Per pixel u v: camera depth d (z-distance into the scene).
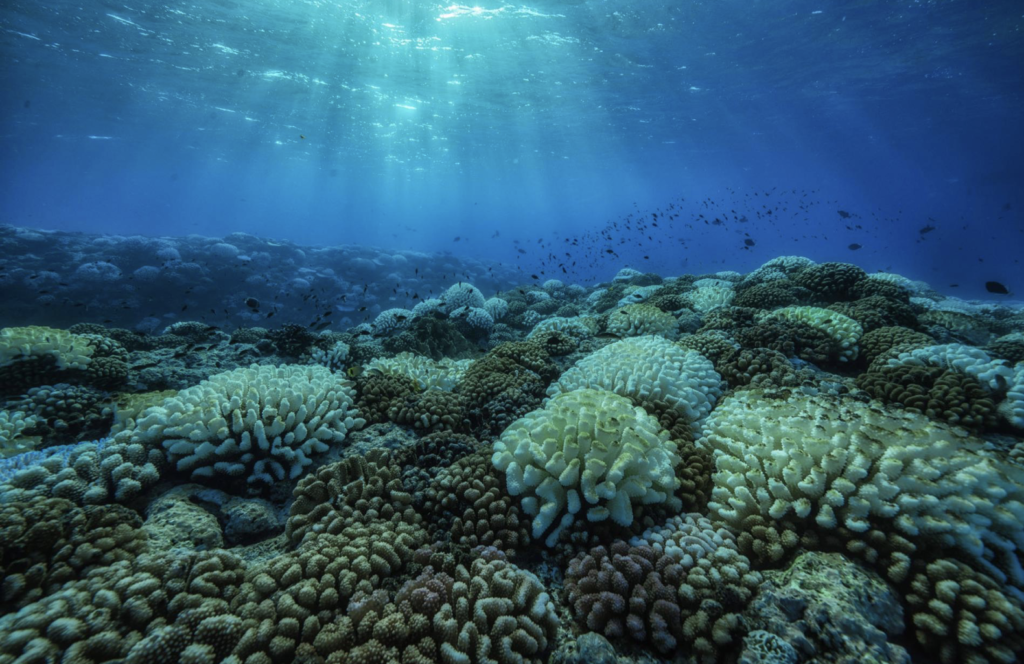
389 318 12.43
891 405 4.48
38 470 3.53
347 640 2.48
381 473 3.86
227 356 8.33
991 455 3.12
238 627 2.48
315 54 24.08
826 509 2.87
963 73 28.14
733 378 5.90
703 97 31.33
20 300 19.34
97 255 22.70
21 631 2.28
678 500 3.45
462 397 5.93
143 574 2.71
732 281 16.53
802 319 7.34
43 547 2.83
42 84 27.33
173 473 4.14
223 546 3.51
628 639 2.66
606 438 3.47
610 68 25.94
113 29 20.64
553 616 2.74
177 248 24.86
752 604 2.63
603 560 2.96
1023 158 63.28
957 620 2.37
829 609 2.44
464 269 38.34
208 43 22.38
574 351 8.09
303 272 27.88
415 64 25.45
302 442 4.49
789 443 3.37
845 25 21.38
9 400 5.57
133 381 6.95
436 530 3.42
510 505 3.46
